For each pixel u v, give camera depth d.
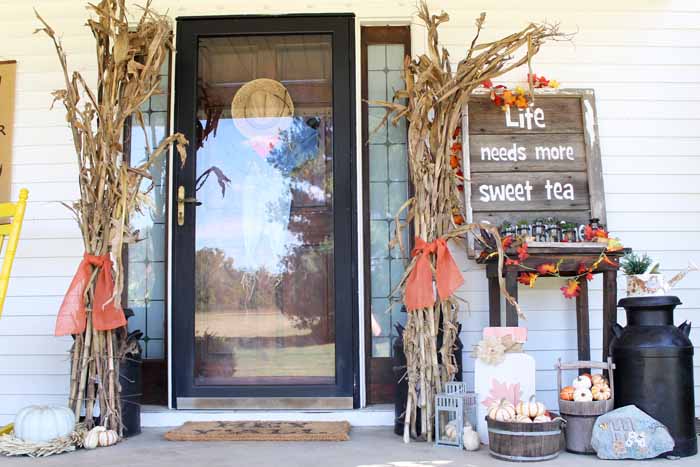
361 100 3.99
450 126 3.48
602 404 3.09
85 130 3.43
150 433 3.56
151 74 3.52
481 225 3.31
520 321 3.92
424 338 3.36
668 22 4.09
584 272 3.62
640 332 3.15
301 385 3.82
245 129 4.01
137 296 4.01
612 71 4.06
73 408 3.36
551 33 3.52
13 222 3.20
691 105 4.06
